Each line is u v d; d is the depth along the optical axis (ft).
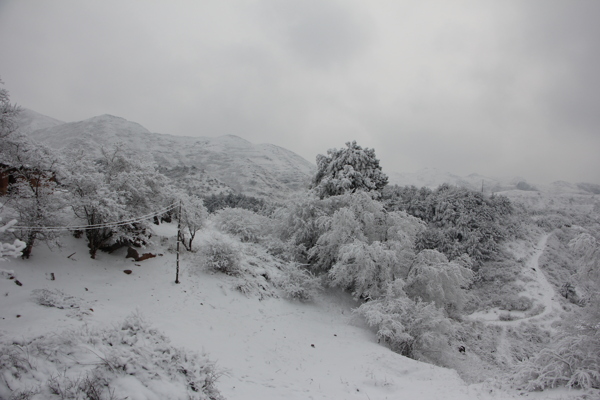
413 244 76.79
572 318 38.83
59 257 49.88
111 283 49.03
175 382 22.03
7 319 31.19
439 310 60.03
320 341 51.34
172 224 83.82
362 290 69.00
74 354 21.62
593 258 39.58
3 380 17.89
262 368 38.01
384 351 47.93
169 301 48.49
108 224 51.44
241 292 58.85
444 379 39.40
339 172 95.96
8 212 44.37
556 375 32.78
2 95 41.73
